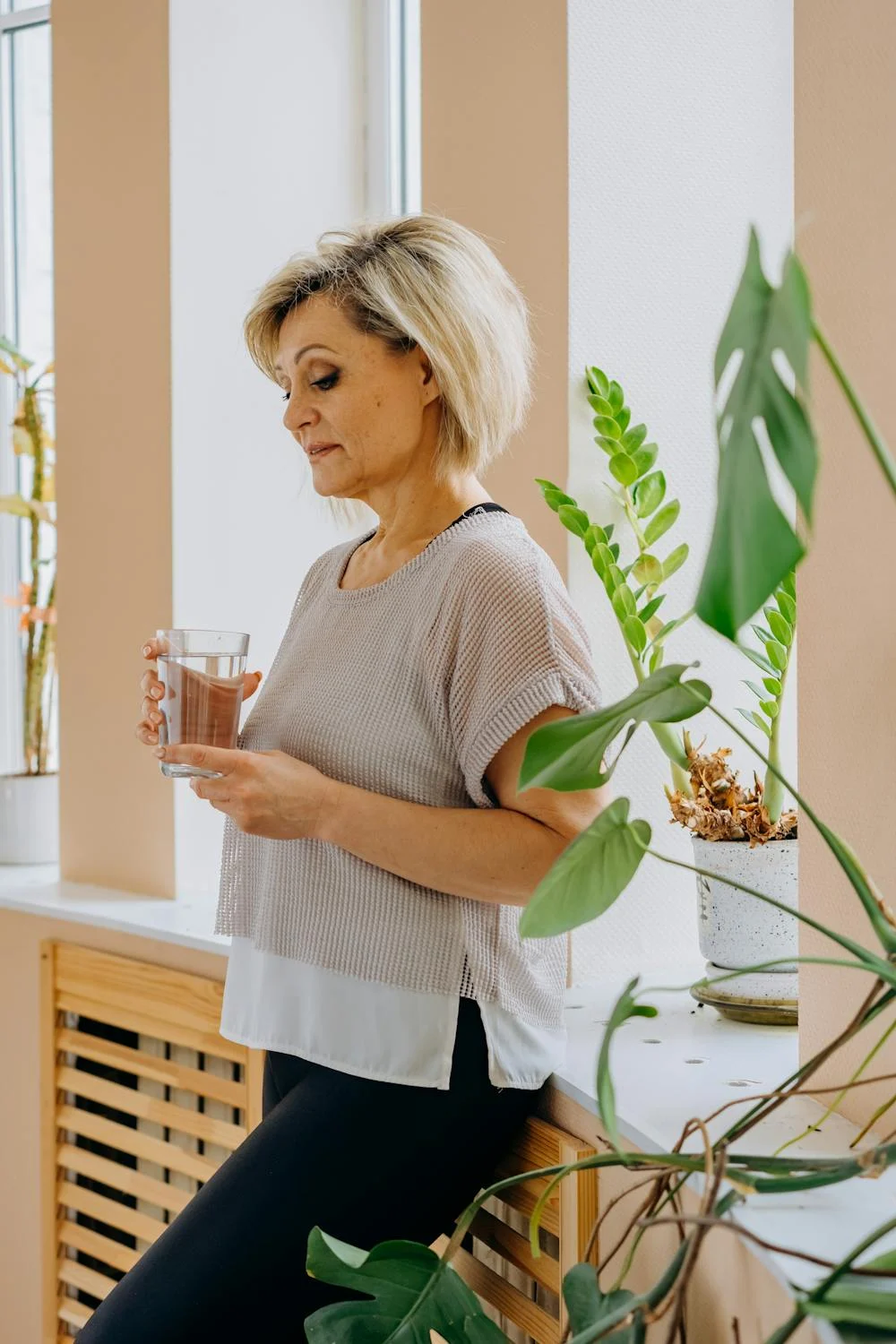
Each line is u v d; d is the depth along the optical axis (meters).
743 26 1.80
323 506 1.65
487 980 1.28
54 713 2.70
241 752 1.25
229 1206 1.29
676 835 1.81
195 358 2.21
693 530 1.82
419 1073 1.28
